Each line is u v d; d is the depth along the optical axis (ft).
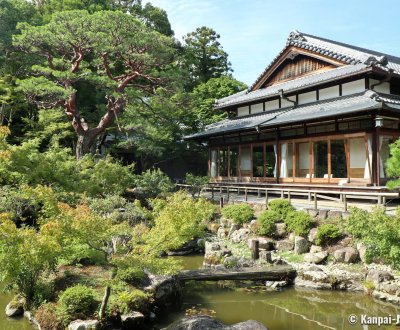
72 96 73.20
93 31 67.72
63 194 50.96
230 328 23.81
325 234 41.45
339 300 33.01
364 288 34.12
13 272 25.64
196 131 102.73
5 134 46.34
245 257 43.52
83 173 56.24
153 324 27.96
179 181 100.63
